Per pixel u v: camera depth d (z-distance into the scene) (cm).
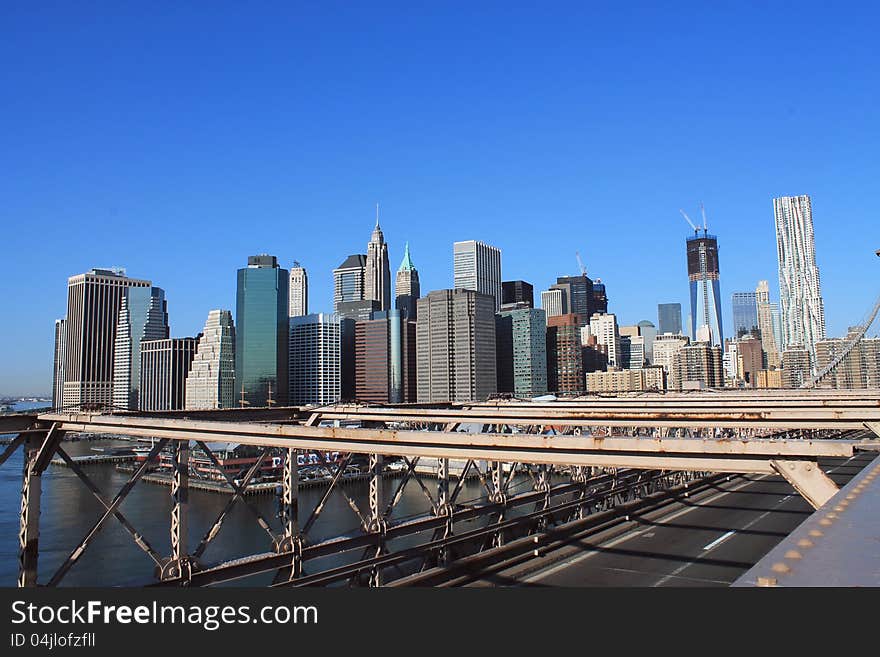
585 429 3406
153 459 2059
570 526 3816
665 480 5497
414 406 3631
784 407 2705
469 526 5256
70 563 1845
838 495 577
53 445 2178
